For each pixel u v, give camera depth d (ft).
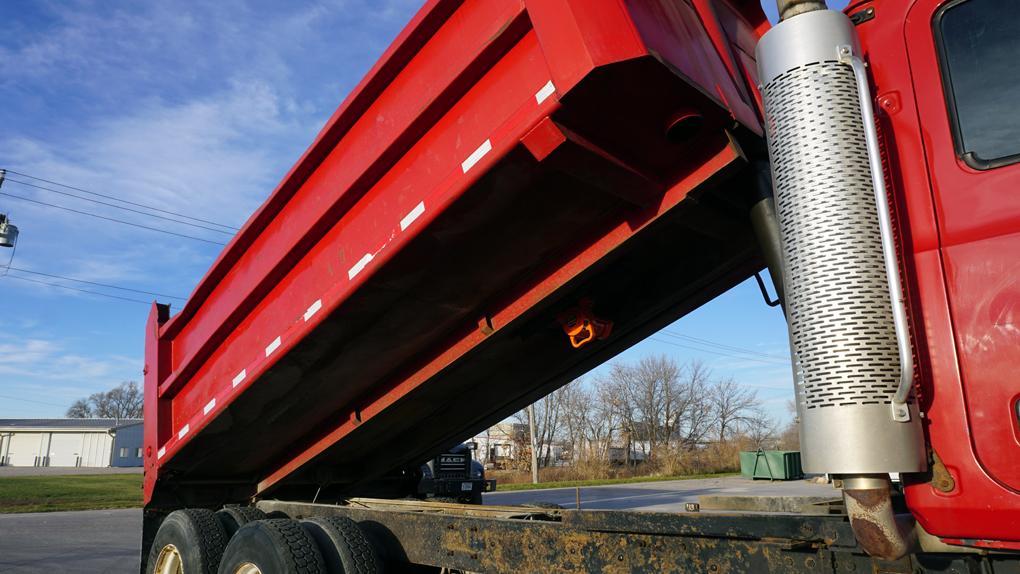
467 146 10.76
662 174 10.71
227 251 15.81
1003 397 6.26
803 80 7.26
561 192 10.93
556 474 134.31
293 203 14.14
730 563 8.41
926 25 7.52
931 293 6.82
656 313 14.80
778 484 50.93
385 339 14.29
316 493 20.11
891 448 6.26
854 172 6.90
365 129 12.42
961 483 6.36
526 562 10.75
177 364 18.79
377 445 19.34
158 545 16.62
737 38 12.12
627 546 9.49
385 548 13.52
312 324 13.56
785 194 7.26
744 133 10.22
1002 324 6.36
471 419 18.10
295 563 11.81
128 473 168.04
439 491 36.81
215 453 18.35
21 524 48.03
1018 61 6.96
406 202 11.79
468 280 12.78
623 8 8.89
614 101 9.22
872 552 6.53
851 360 6.48
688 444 185.16
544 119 9.42
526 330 14.43
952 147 7.06
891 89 7.57
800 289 6.95
